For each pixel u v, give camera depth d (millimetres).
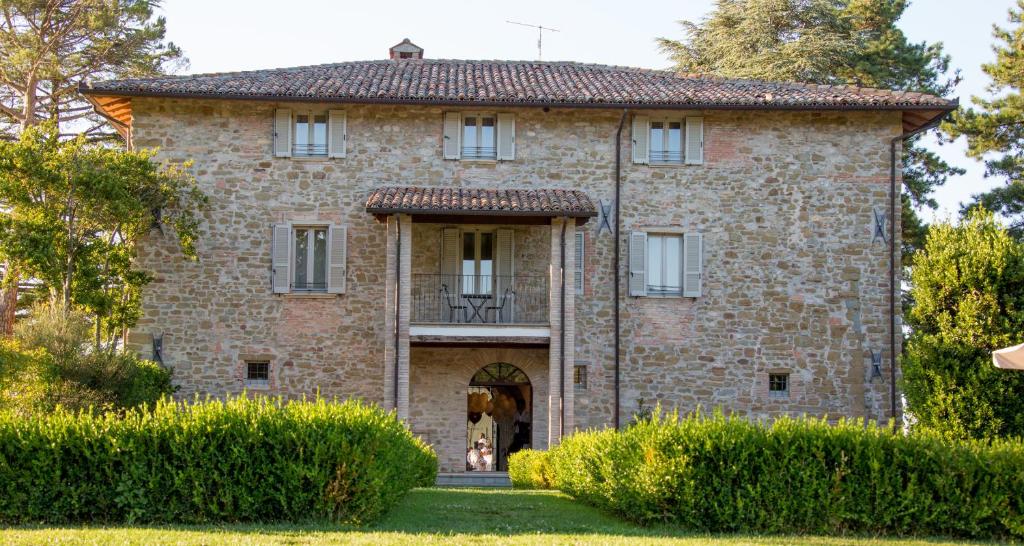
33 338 20594
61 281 22141
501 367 24562
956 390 18188
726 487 13164
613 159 24656
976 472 13367
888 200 24734
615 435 15078
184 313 23703
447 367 24250
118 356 21109
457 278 24359
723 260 24500
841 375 24266
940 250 19203
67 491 12609
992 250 18531
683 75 27719
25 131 22750
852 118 24859
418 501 16250
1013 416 17906
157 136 24109
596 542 11477
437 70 26953
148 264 23750
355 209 24219
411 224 23922
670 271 24578
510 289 24281
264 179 24156
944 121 35000
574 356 23547
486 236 24781
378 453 13430
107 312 23141
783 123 24828
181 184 23703
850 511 13234
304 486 12961
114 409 19984
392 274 22547
